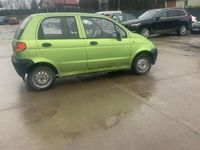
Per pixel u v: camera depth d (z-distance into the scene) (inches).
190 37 667.4
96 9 2036.2
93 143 163.5
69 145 162.1
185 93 242.5
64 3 2615.7
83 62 265.4
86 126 184.4
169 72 313.3
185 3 1814.7
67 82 282.0
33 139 169.6
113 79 289.3
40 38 247.9
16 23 1998.0
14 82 286.2
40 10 2394.2
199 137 167.8
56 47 251.3
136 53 293.0
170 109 209.0
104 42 272.4
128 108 212.1
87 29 266.5
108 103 222.8
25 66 245.1
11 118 199.5
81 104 222.1
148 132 174.6
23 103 227.3
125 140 165.8
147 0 1701.5
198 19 1179.9
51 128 182.9
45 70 254.1
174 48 490.3
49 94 247.0
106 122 189.5
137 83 273.6
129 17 760.3
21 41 243.4
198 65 347.3
